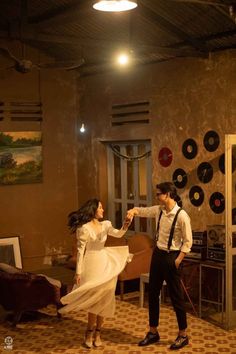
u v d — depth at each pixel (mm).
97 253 5441
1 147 8734
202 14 6293
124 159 8805
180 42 7184
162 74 7715
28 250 9039
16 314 6188
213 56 6914
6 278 6137
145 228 8508
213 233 6273
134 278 7176
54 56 9094
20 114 8883
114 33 7602
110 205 9148
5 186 8805
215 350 5348
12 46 8711
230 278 5906
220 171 6887
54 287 6297
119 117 8586
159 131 7836
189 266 6801
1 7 7762
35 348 5523
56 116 9203
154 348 5445
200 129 7156
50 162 9195
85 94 9203
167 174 7730
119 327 6109
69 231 9422
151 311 5516
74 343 5652
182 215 5281
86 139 9242
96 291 5352
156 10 6598
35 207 9086
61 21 6516
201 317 6359
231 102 6707
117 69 8500
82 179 9391
